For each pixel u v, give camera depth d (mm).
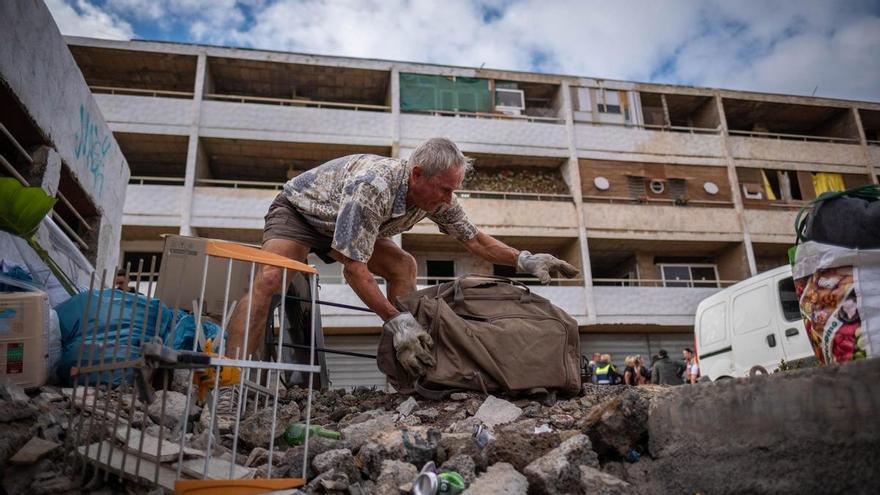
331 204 3387
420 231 19156
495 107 21922
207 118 19219
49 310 3125
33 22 4660
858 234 2799
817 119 25297
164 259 3598
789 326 7559
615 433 2426
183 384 3236
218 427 2656
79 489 2045
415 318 3393
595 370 12711
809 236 3035
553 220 20328
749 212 21625
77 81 5680
